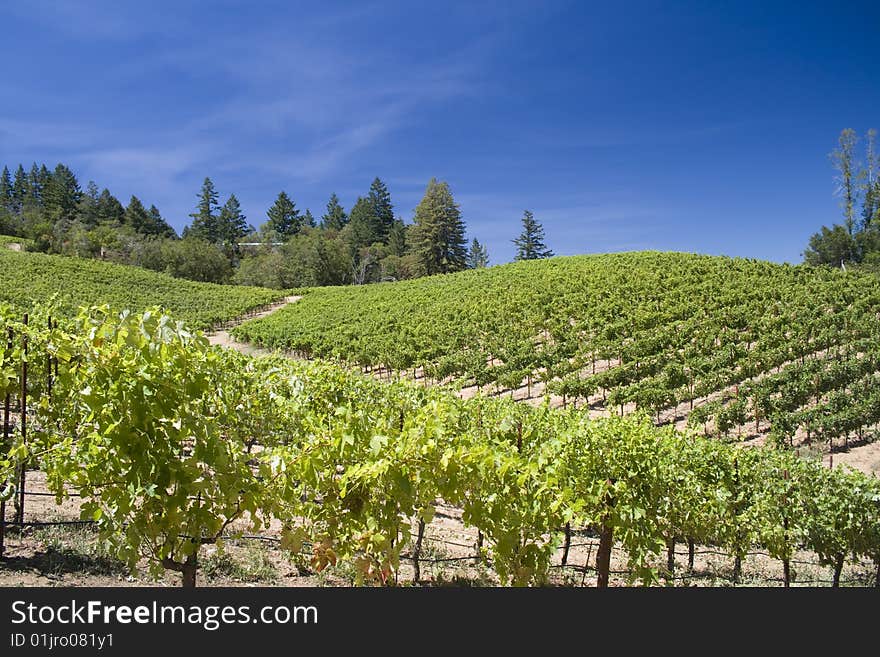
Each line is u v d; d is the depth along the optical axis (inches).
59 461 119.9
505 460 146.7
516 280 1743.4
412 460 141.0
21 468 168.9
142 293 1883.6
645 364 830.5
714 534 301.6
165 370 116.3
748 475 297.7
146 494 117.6
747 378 775.7
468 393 901.2
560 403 812.0
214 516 126.5
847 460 582.2
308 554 189.9
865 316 986.7
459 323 1314.0
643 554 204.2
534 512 154.5
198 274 2812.5
